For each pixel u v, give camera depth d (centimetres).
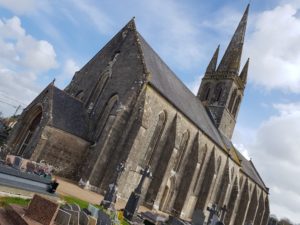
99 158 2828
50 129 2822
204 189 4500
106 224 1409
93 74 3822
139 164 3222
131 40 3606
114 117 2942
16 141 3053
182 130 3816
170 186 3909
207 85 6162
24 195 1541
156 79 3466
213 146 4656
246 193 6550
